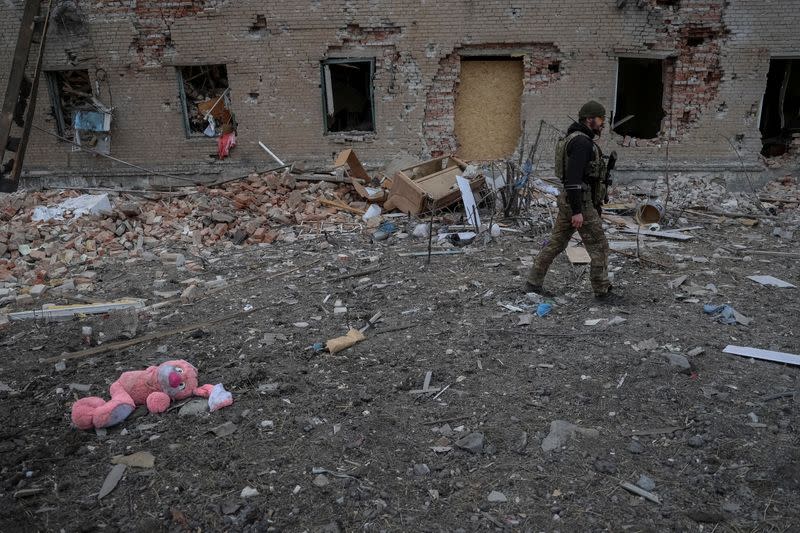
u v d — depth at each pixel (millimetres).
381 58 11102
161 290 6703
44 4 10984
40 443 3785
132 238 8664
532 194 9828
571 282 6230
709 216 9359
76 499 3234
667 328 4973
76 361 4957
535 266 5754
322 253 7871
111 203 10086
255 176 10422
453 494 3174
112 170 12016
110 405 3871
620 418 3768
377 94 11281
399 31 10930
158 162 11953
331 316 5672
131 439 3764
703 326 5051
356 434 3703
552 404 3955
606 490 3145
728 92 10766
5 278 7371
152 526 3000
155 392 4078
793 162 10945
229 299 6305
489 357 4637
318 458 3484
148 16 11094
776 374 4219
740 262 6949
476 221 8383
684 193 10773
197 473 3400
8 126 6895
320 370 4570
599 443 3520
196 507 3121
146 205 9836
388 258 7496
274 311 5863
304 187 10352
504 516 2996
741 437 3510
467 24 10758
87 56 11352
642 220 9047
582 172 5020
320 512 3061
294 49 11094
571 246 7383
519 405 3961
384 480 3291
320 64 11195
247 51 11156
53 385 4547
